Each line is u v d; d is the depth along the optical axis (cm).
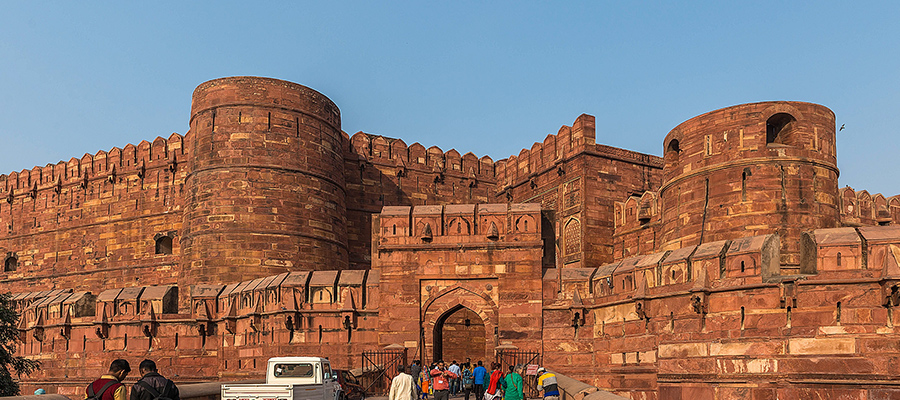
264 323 3519
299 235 4181
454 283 3350
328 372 2328
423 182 5159
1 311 3177
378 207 4969
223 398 1939
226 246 4047
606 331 3128
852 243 2439
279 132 4234
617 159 4472
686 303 2739
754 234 3117
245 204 4103
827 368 2389
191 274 4100
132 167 5069
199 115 4294
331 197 4419
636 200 4131
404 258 3378
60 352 4006
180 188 4869
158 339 3791
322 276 3500
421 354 3297
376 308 3384
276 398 1928
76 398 3881
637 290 2953
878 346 2338
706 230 3272
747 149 3206
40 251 5394
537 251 3319
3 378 3011
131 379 3762
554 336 3244
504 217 3372
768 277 2530
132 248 4978
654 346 2864
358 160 4947
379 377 3192
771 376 2473
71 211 5300
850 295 2403
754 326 2538
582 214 4322
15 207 5578
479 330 4581
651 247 3972
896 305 2334
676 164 3622
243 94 4228
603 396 1720
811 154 3192
